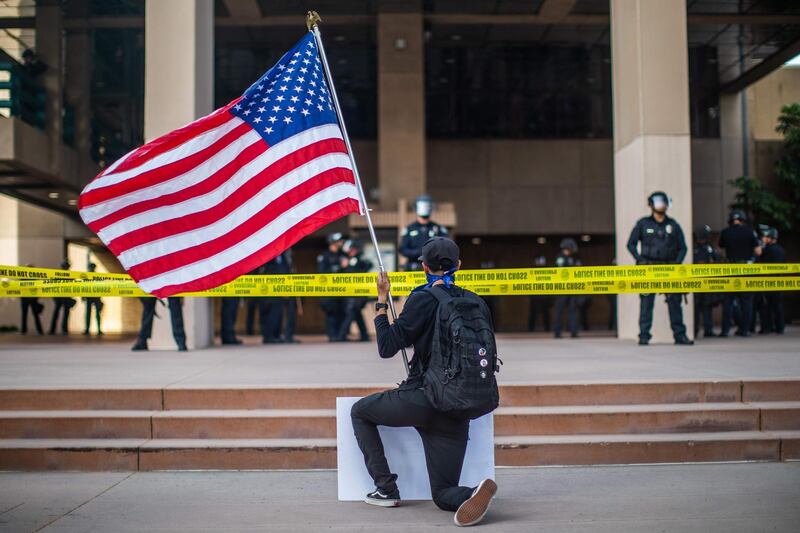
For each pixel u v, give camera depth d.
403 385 4.43
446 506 4.36
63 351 11.06
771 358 8.46
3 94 16.89
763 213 23.67
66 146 18.56
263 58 23.84
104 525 4.32
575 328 13.48
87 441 5.91
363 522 4.34
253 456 5.71
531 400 6.27
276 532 4.17
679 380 6.43
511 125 24.61
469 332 4.09
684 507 4.55
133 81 21.03
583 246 27.14
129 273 4.72
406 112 21.48
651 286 9.43
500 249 26.58
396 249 18.31
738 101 24.55
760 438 5.76
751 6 19.75
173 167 4.81
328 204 4.92
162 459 5.72
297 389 6.30
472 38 23.70
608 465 5.69
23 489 5.18
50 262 22.86
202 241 4.81
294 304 13.12
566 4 20.69
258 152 4.91
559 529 4.15
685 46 11.40
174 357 9.59
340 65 24.03
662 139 11.34
